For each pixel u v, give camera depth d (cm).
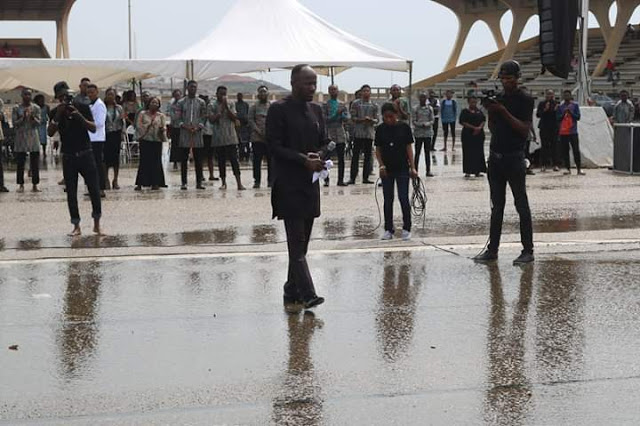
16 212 1450
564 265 980
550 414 549
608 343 693
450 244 1123
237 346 694
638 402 569
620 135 2103
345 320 766
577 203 1541
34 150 1800
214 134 1811
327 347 689
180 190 1808
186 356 670
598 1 5469
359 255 1051
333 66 2252
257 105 1830
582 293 852
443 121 3131
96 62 2202
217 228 1269
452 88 5769
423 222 1297
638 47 5550
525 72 5534
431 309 800
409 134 1152
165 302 831
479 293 858
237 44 2311
